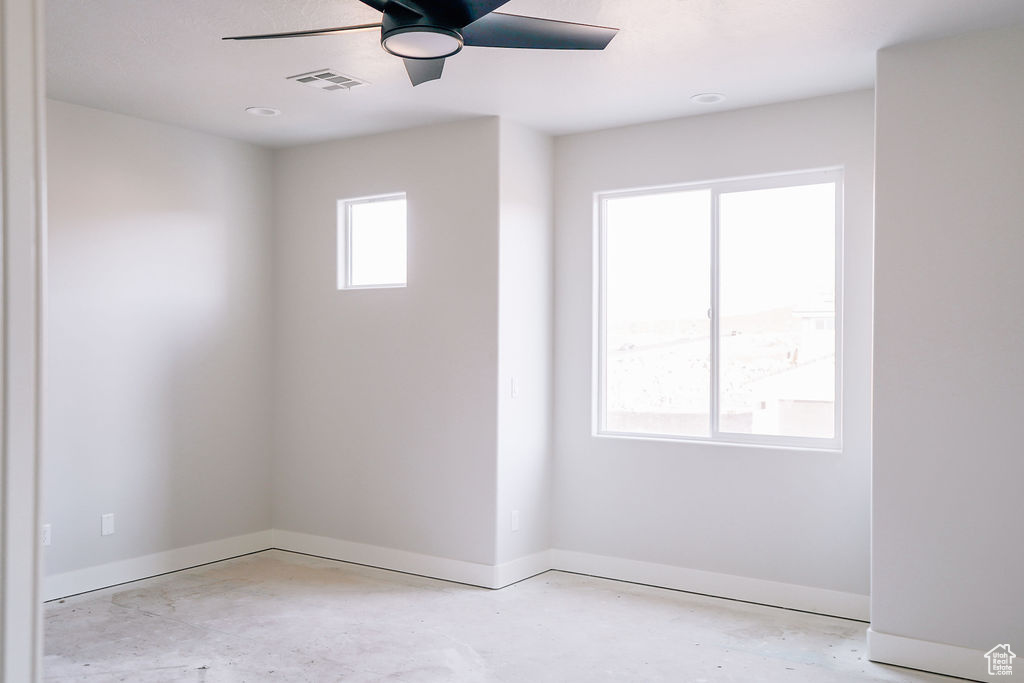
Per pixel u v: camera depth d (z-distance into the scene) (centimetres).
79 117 453
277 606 434
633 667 351
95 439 462
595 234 502
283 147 557
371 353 518
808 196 442
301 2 311
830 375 435
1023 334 330
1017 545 331
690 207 479
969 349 339
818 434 438
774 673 345
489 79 402
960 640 341
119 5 313
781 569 438
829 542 425
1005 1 306
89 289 458
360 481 523
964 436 340
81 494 455
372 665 352
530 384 493
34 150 80
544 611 427
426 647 374
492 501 469
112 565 471
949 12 317
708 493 459
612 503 491
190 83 412
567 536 508
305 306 549
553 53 364
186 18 327
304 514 550
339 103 446
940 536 345
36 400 80
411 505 501
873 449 359
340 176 533
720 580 455
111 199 468
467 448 479
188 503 512
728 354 465
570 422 507
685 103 441
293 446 555
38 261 81
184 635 388
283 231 560
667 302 486
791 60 373
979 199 338
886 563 356
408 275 502
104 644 375
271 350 565
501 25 259
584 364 503
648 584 477
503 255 471
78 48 361
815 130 431
